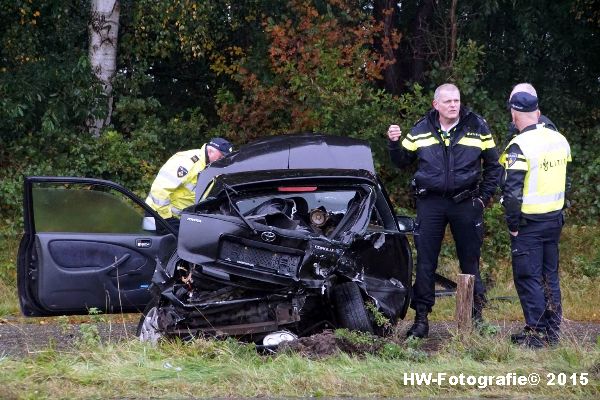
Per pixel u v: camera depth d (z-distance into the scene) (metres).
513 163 9.56
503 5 19.88
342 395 7.46
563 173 9.74
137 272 10.84
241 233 8.93
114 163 18.20
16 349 9.82
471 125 10.34
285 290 9.02
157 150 19.16
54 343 9.56
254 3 19.44
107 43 19.14
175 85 21.61
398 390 7.57
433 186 10.30
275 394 7.46
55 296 10.53
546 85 20.50
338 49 17.48
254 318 9.14
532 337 9.52
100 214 10.89
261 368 7.99
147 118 19.52
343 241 9.04
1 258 16.41
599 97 20.94
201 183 10.31
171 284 9.39
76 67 18.59
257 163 10.40
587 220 18.05
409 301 10.25
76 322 12.83
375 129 17.19
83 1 19.58
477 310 10.71
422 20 19.67
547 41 20.20
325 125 17.36
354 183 9.84
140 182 18.20
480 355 8.71
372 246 9.59
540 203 9.58
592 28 20.20
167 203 11.67
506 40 20.38
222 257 8.96
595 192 18.30
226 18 19.52
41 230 10.62
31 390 7.33
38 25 19.31
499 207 16.69
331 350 8.67
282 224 9.25
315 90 17.23
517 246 9.71
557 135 9.77
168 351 8.65
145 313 9.62
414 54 19.83
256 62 19.25
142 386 7.54
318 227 9.58
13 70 18.98
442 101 10.19
